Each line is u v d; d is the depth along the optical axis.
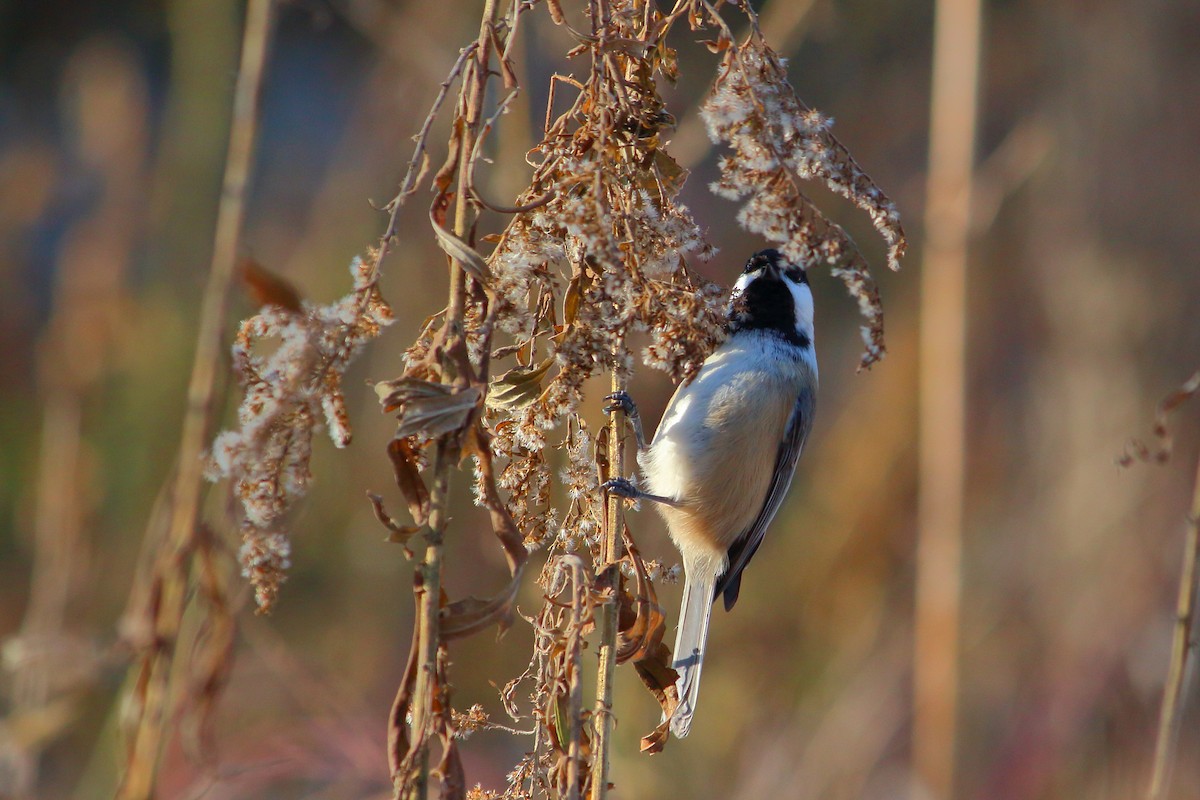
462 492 11.02
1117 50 13.50
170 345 12.22
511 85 3.92
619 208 4.43
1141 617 10.94
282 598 11.93
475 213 3.88
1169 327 12.90
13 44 20.98
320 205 12.95
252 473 3.47
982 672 11.23
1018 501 12.92
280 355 3.60
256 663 9.66
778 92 4.36
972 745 10.67
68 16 20.80
